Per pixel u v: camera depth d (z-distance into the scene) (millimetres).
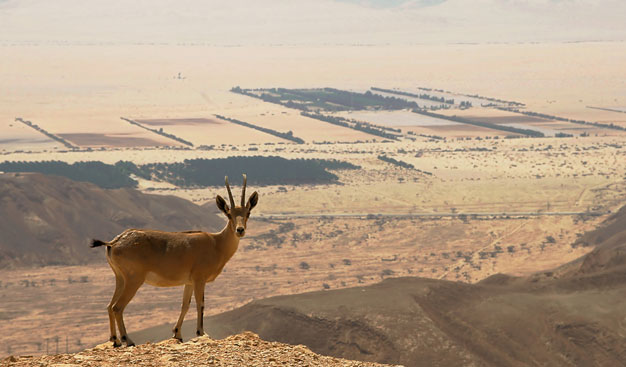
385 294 170250
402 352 148500
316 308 163750
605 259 197500
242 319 164750
